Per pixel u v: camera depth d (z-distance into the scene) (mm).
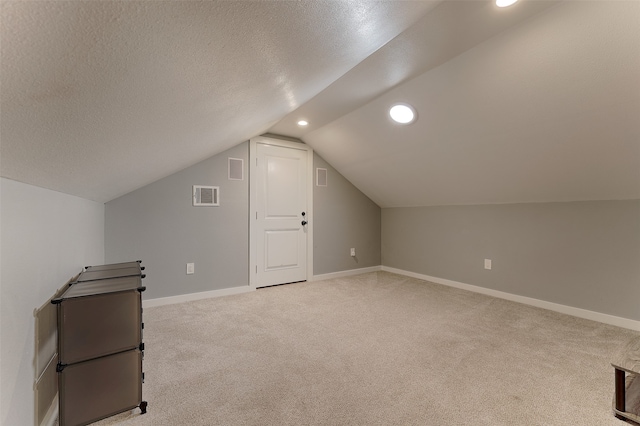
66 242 1445
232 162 3283
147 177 2311
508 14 1432
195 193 3039
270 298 3117
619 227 2373
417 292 3367
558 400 1433
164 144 1441
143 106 798
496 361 1802
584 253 2562
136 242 2736
